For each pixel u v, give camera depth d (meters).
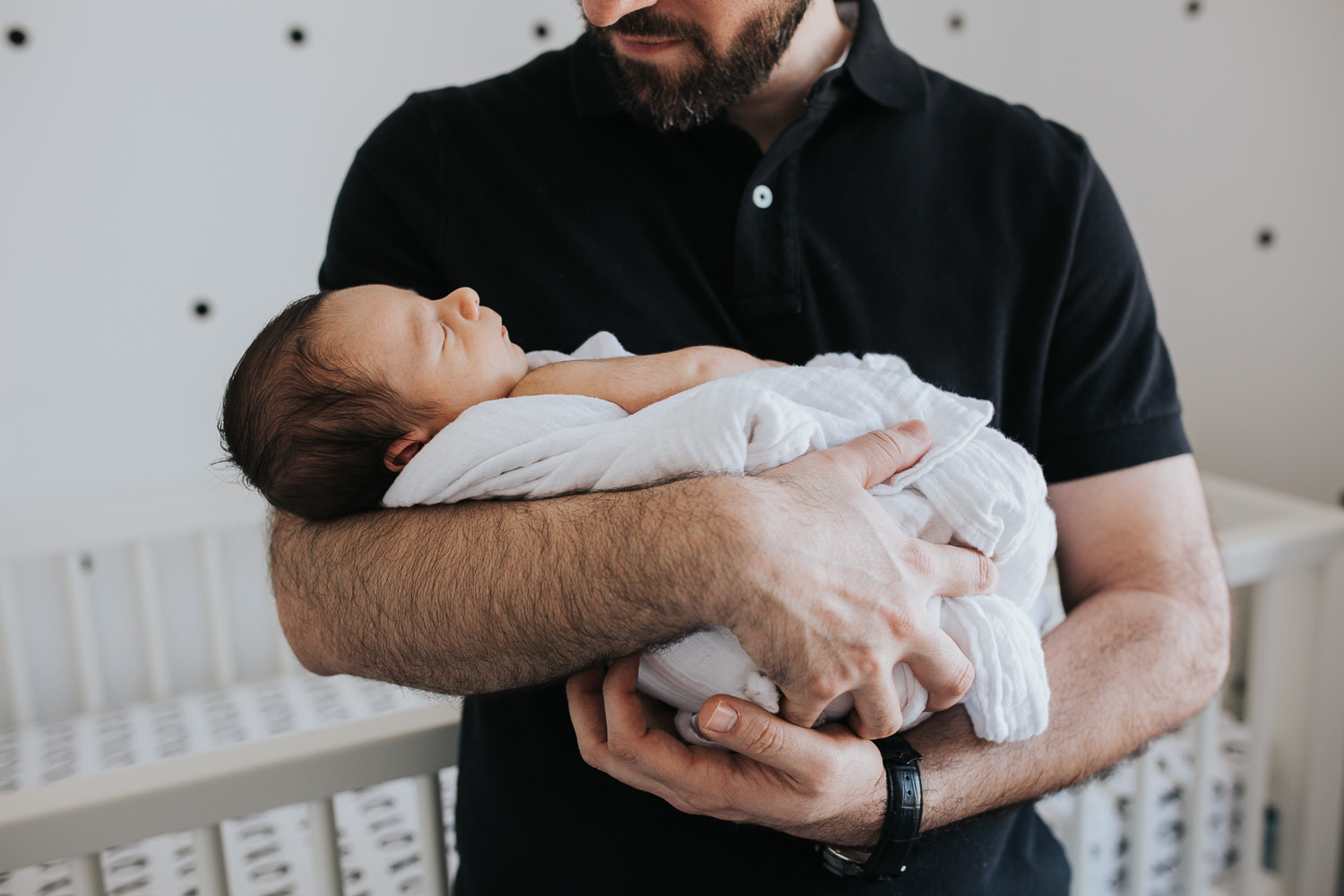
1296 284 1.77
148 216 1.64
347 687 1.76
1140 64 1.91
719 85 0.73
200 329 1.72
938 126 0.83
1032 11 2.04
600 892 0.73
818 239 0.77
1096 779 0.71
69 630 1.73
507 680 0.59
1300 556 1.23
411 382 0.64
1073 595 0.81
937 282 0.78
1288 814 1.39
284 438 0.65
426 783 0.85
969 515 0.60
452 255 0.79
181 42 1.59
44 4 1.50
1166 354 0.83
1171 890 1.36
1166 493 0.78
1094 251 0.80
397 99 1.76
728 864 0.70
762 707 0.57
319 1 1.66
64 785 0.72
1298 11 1.68
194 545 1.78
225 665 1.79
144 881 1.19
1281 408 1.83
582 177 0.80
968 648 0.61
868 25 0.82
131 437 1.72
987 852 0.75
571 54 0.83
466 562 0.58
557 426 0.62
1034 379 0.79
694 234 0.78
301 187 1.74
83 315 1.63
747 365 0.69
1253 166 1.79
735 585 0.51
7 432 1.62
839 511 0.54
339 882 0.82
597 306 0.77
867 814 0.61
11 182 1.54
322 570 0.64
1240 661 1.79
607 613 0.54
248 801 0.76
